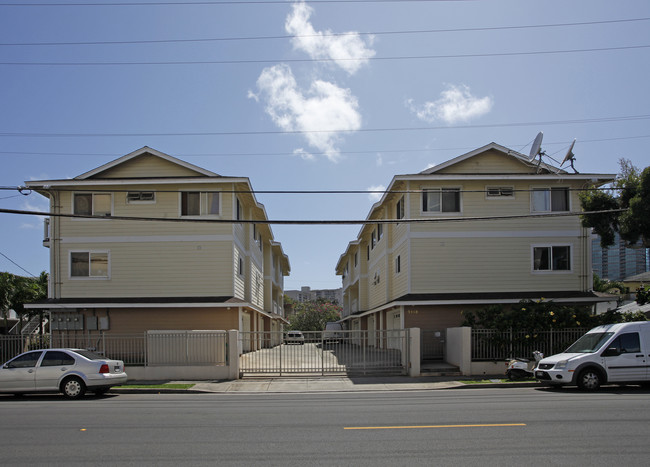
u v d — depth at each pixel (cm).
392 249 2886
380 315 3209
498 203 2448
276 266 4738
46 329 3688
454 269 2416
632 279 4281
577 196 2459
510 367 1834
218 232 2530
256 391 1683
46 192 2602
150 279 2516
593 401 1256
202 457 748
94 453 778
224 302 2394
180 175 2586
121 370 1598
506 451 764
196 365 1981
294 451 777
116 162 2562
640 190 1798
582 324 2056
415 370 1984
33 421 1055
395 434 885
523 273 2425
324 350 2186
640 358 1502
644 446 791
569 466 690
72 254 2530
